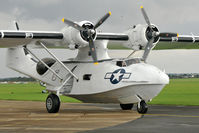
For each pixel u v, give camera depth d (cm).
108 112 2053
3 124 1502
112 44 2241
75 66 2148
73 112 2073
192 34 2377
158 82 1831
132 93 1891
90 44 1983
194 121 1556
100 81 1967
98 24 2044
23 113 2030
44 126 1423
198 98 3525
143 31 2052
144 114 1892
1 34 1859
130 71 1873
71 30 1966
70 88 2148
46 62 2272
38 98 3738
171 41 2288
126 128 1344
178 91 5225
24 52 2359
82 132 1251
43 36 1947
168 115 1831
